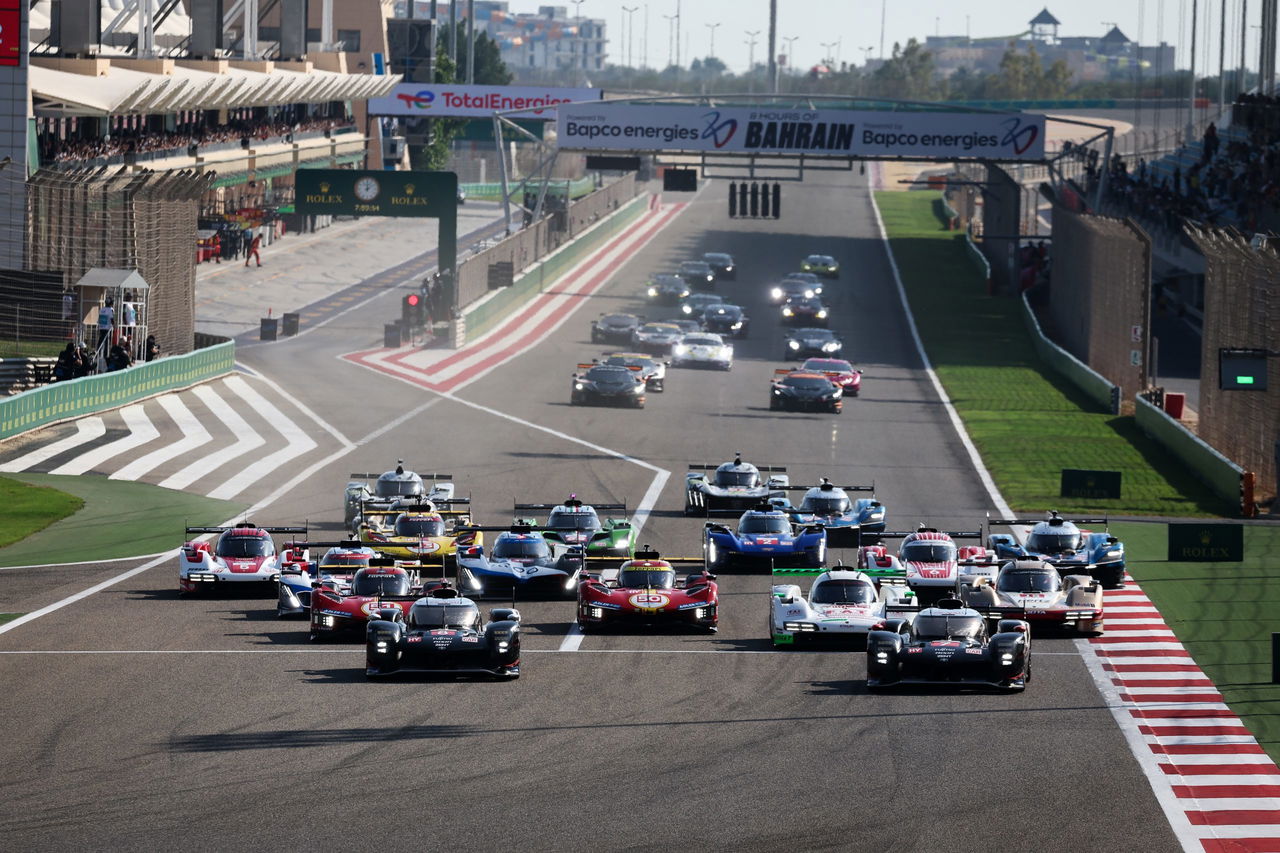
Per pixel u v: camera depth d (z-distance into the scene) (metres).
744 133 190.50
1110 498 96.88
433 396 140.38
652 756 43.91
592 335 179.38
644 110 192.62
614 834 37.31
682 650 59.12
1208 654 58.84
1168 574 75.31
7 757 43.41
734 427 125.69
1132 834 37.94
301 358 161.88
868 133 189.00
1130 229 137.50
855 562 77.94
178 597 69.94
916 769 42.84
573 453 113.12
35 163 148.12
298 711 48.72
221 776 41.72
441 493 86.25
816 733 46.53
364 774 42.00
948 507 95.62
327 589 60.59
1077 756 44.56
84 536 85.00
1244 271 103.25
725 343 164.12
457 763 43.06
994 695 52.00
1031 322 185.25
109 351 130.75
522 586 69.75
